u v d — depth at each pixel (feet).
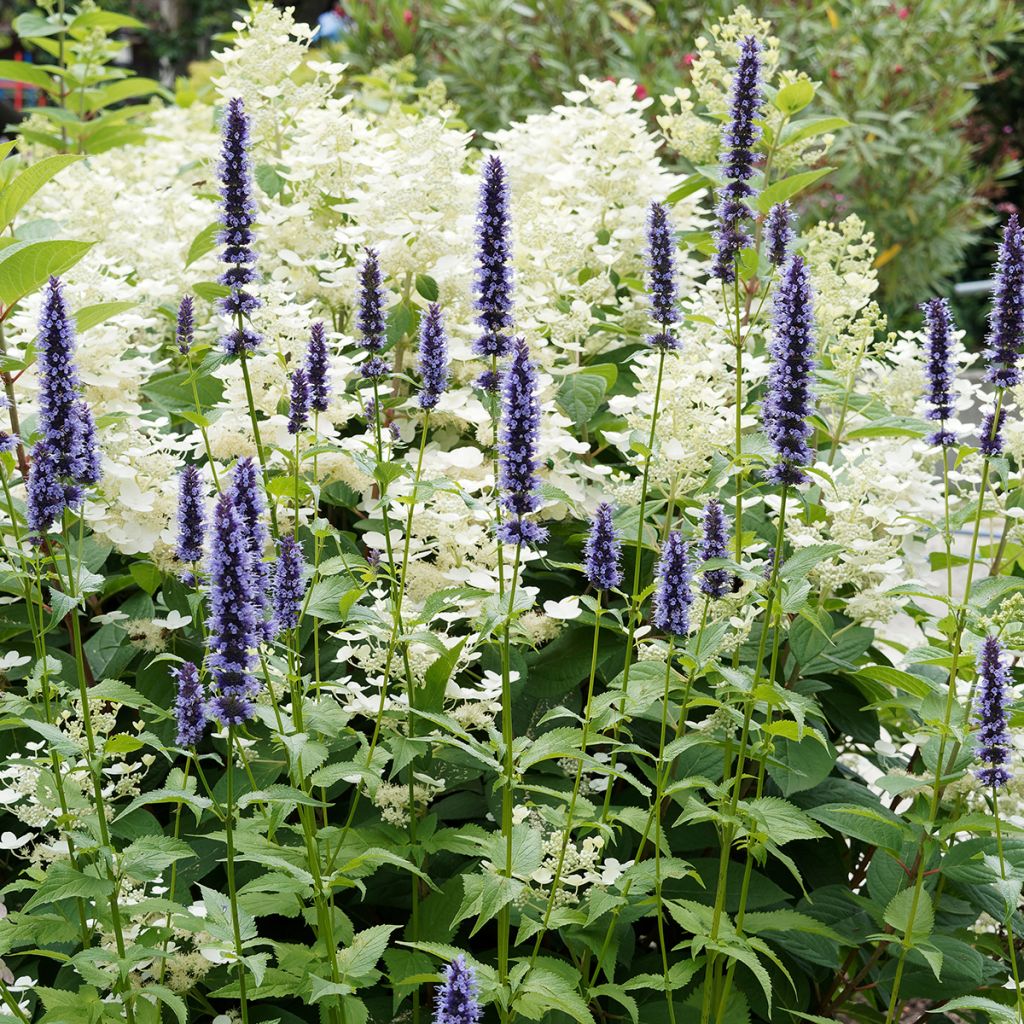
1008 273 10.34
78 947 11.26
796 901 12.50
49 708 9.80
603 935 10.73
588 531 12.78
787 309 9.66
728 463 11.76
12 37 52.26
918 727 11.16
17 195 11.18
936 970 9.71
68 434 9.38
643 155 16.60
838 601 12.80
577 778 9.62
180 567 12.24
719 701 10.45
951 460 17.26
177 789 8.86
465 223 14.69
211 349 14.16
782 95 12.69
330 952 9.32
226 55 16.85
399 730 11.28
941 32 34.50
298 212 14.98
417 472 10.49
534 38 32.50
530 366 9.32
